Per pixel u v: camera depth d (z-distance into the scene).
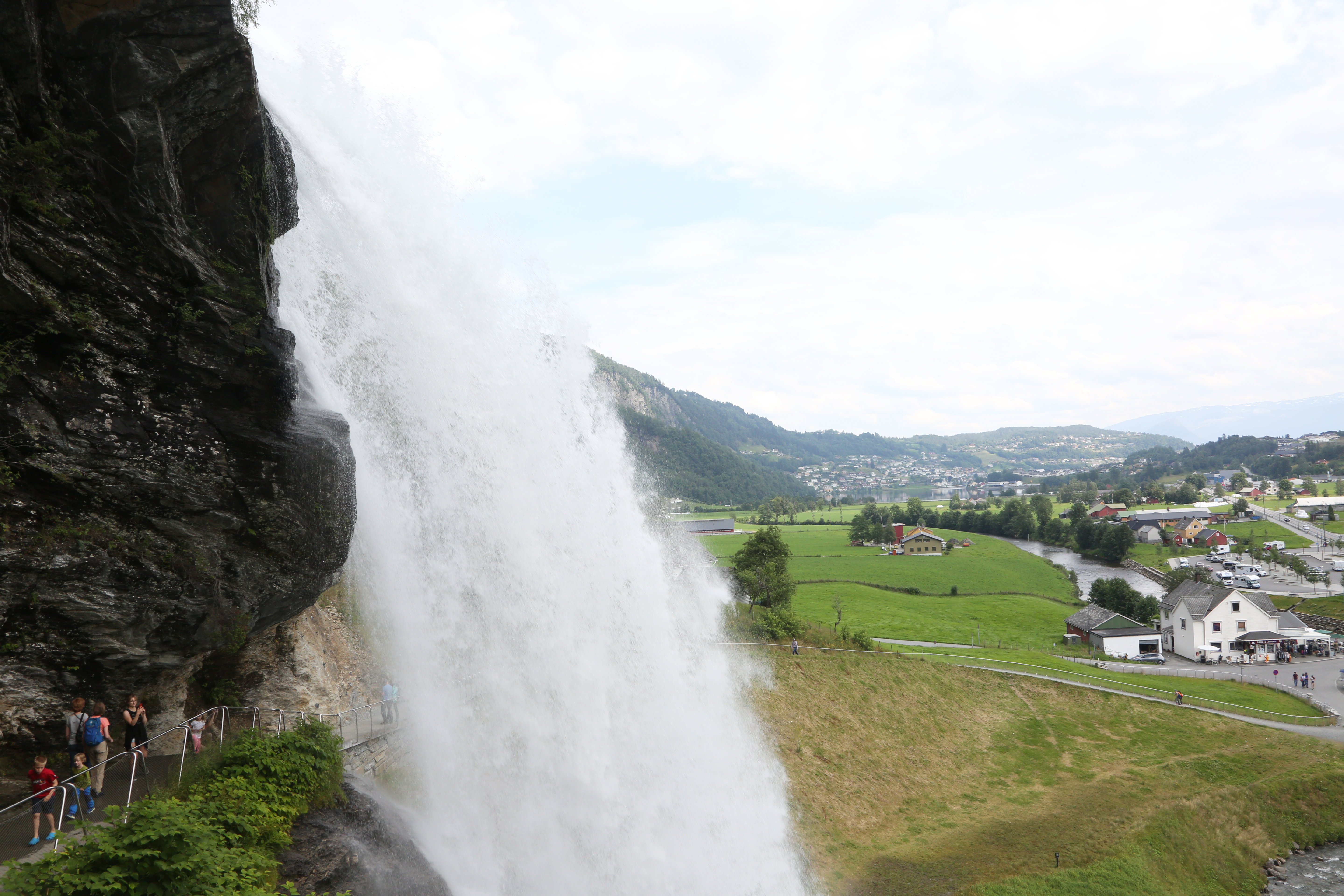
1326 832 44.97
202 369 18.39
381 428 27.88
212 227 18.70
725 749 43.69
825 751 48.59
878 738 51.66
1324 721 57.91
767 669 56.09
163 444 17.77
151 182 17.12
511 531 31.89
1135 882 37.72
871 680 58.53
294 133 26.03
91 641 17.12
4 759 16.70
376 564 27.02
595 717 33.97
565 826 30.80
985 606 102.12
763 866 37.16
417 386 29.19
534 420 34.22
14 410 15.52
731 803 40.03
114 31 16.36
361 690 26.66
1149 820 43.31
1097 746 53.75
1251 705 61.91
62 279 15.84
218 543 18.97
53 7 15.59
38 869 12.88
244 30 19.61
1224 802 45.91
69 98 15.89
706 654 53.28
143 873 13.25
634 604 39.16
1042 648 84.06
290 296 24.75
